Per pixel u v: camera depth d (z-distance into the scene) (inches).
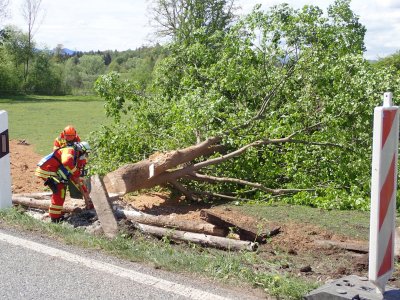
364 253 216.5
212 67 404.2
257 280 169.3
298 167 362.3
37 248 205.8
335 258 212.1
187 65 430.3
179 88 429.7
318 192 340.8
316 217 285.6
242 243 212.1
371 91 332.8
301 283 166.2
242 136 359.6
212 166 363.3
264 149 367.2
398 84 337.7
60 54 3132.4
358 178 339.9
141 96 424.5
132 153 381.1
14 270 180.5
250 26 385.7
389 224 136.4
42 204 273.3
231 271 177.8
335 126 350.9
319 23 377.1
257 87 393.1
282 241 233.5
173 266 183.5
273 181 360.5
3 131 262.4
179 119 372.5
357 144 352.5
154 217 236.1
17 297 156.9
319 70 368.5
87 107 1423.5
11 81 2341.3
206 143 346.9
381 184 132.5
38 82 2469.2
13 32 2469.2
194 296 157.6
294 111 368.2
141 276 174.9
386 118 131.4
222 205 329.4
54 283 168.6
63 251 202.2
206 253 206.7
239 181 342.3
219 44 434.0
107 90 421.1
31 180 388.2
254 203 331.3
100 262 189.5
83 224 246.7
